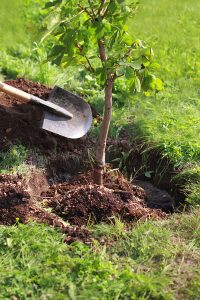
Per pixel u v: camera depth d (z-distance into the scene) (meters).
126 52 3.46
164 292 2.98
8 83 4.51
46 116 4.04
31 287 2.96
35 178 3.88
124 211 3.63
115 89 4.86
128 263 3.18
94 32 3.37
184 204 3.94
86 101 4.57
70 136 4.06
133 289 2.97
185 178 4.02
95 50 5.23
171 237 3.39
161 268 3.15
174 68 5.32
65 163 4.13
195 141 4.24
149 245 3.28
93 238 3.36
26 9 6.26
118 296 2.93
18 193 3.55
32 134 4.12
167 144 4.20
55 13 3.51
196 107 4.70
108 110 3.64
